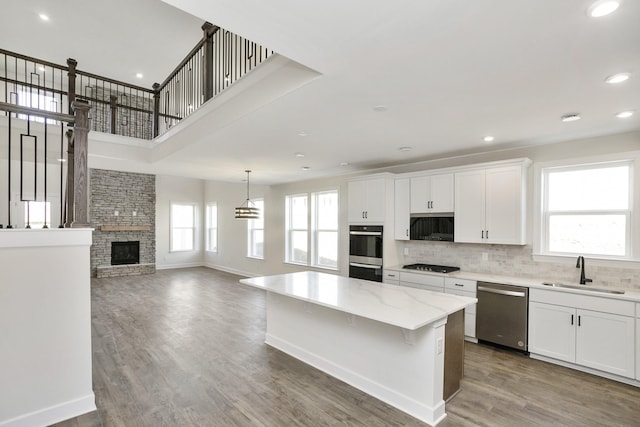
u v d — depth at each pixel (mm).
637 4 1416
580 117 2984
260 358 3594
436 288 4426
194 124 3992
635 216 3385
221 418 2494
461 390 2926
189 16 5516
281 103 2662
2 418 2252
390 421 2488
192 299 6309
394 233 5215
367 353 2926
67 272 2508
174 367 3359
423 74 2141
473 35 1688
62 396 2465
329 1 1426
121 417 2494
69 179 2953
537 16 1517
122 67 7344
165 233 10203
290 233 7613
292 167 5590
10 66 7258
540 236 4016
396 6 1455
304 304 3533
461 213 4438
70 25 5750
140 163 5559
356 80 2230
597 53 1855
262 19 1572
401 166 5352
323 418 2514
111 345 3949
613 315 3102
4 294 2264
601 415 2559
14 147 5012
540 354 3551
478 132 3486
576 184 3857
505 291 3801
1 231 2229
